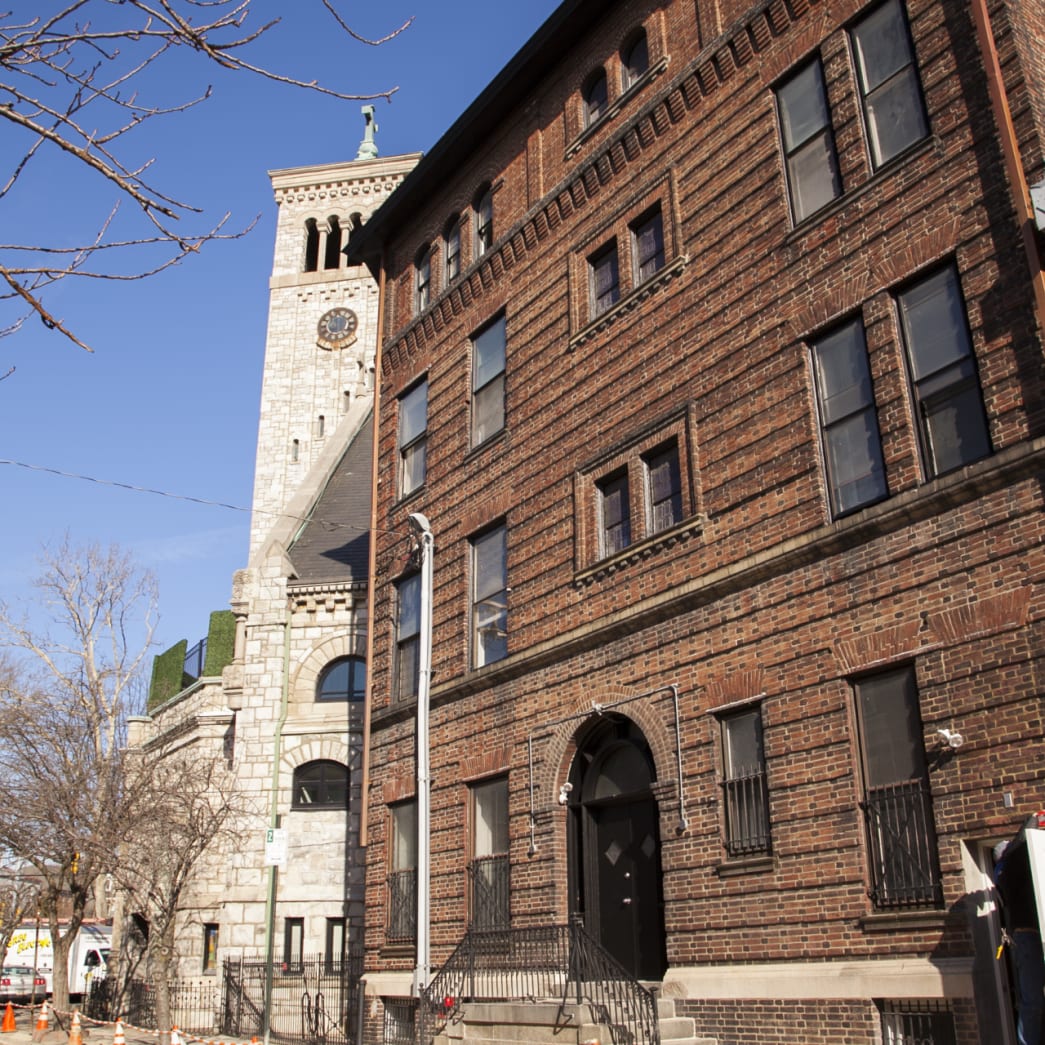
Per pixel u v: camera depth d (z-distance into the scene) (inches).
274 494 2304.4
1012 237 492.7
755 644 567.5
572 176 792.3
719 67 688.4
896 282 541.6
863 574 521.7
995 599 463.8
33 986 1491.1
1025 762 437.7
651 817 631.8
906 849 476.1
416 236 1011.3
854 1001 475.2
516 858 694.5
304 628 1222.3
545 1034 546.0
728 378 624.1
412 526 863.7
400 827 844.6
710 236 664.4
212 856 1179.9
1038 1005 408.2
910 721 491.5
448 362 911.0
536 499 761.0
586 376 740.0
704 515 613.6
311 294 2464.3
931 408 516.4
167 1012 832.9
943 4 556.7
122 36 240.7
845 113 598.9
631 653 644.7
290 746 1178.0
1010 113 505.4
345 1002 1006.4
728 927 542.3
